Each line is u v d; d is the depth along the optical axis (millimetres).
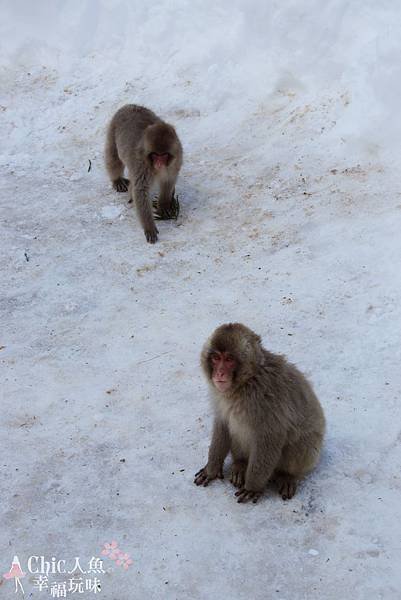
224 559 3451
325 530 3506
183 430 3908
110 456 3822
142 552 3490
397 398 3922
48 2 6730
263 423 3527
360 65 5359
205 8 6195
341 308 4344
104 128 5785
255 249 4758
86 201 5258
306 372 4082
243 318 4383
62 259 4836
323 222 4809
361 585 3350
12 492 3707
